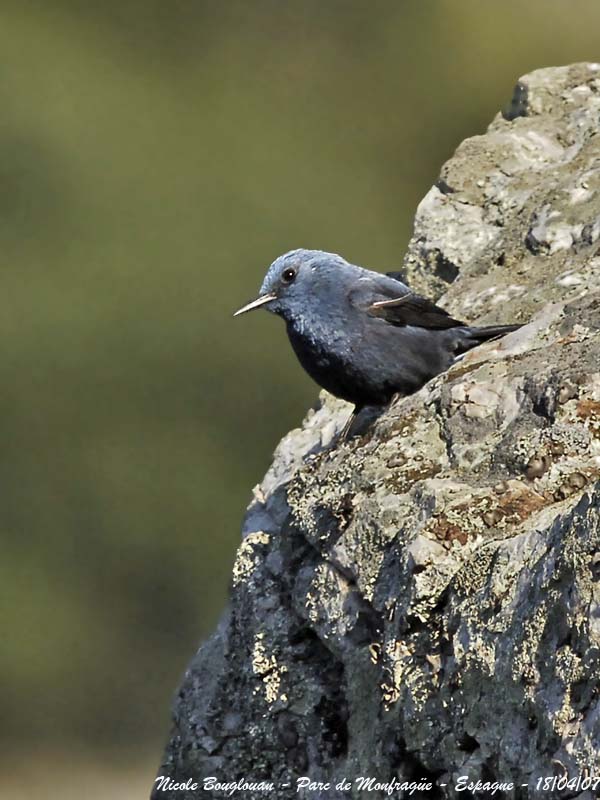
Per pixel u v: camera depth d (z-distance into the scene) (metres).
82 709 20.31
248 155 29.64
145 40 31.33
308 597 6.45
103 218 27.30
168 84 30.83
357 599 6.24
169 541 23.34
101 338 25.16
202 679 7.29
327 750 6.63
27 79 28.75
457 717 5.53
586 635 5.04
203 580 23.08
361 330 7.93
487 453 6.26
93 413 24.58
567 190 8.21
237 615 7.11
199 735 7.15
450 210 8.60
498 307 7.81
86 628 22.03
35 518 23.23
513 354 6.92
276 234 29.06
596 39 32.84
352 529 6.25
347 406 8.38
